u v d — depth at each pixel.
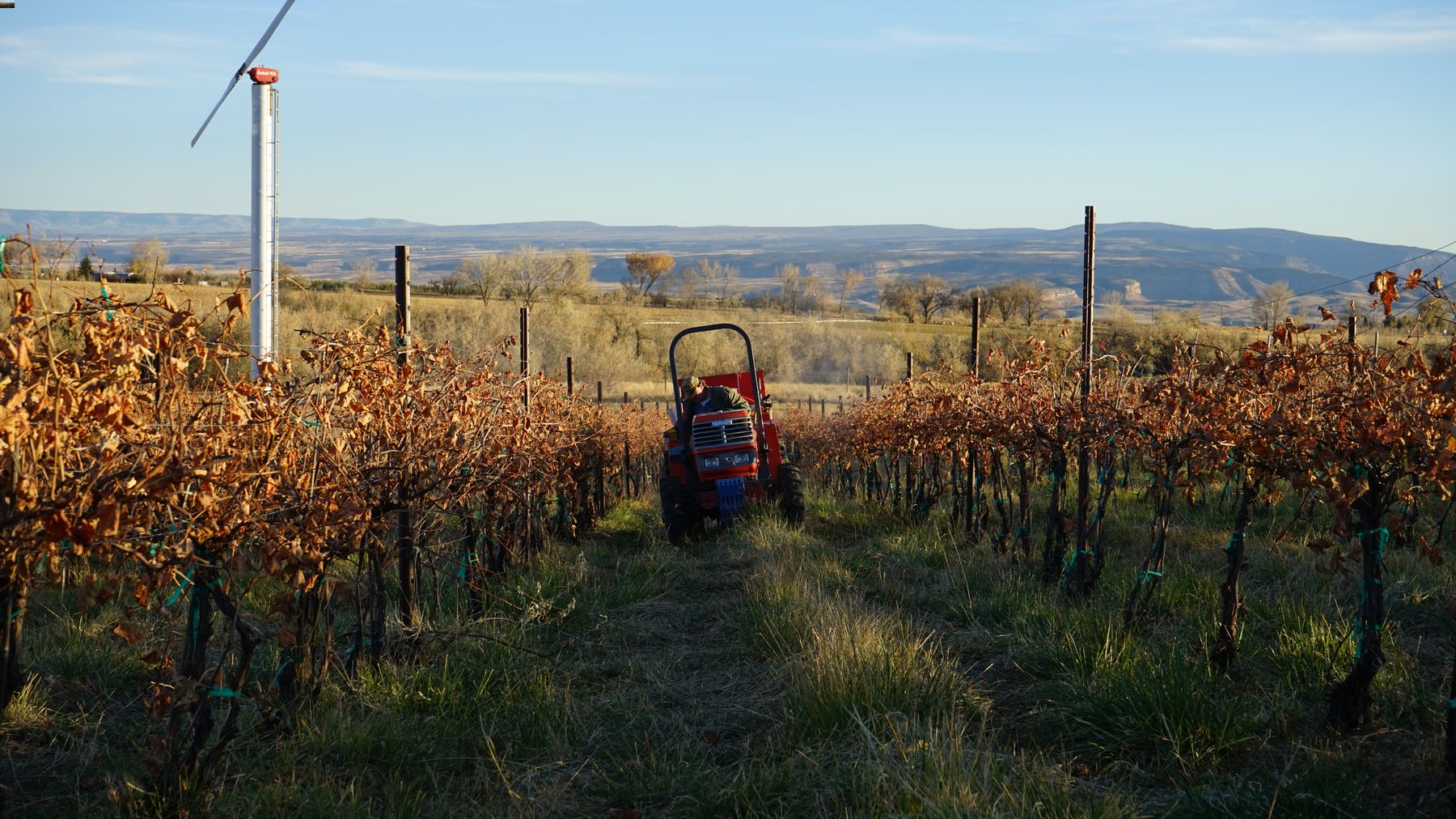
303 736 4.39
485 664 5.44
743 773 4.18
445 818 3.83
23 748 4.37
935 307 77.06
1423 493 4.52
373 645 5.27
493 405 6.16
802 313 82.88
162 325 3.53
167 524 3.61
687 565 8.80
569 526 10.72
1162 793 3.98
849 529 11.25
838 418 16.38
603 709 5.03
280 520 3.99
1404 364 4.84
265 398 4.11
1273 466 4.89
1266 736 4.39
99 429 3.29
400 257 6.18
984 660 5.84
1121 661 5.18
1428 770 3.97
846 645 5.23
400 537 5.46
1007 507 10.97
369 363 5.07
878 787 3.78
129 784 3.75
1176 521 9.91
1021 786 3.81
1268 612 6.25
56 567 3.56
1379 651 4.43
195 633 3.84
